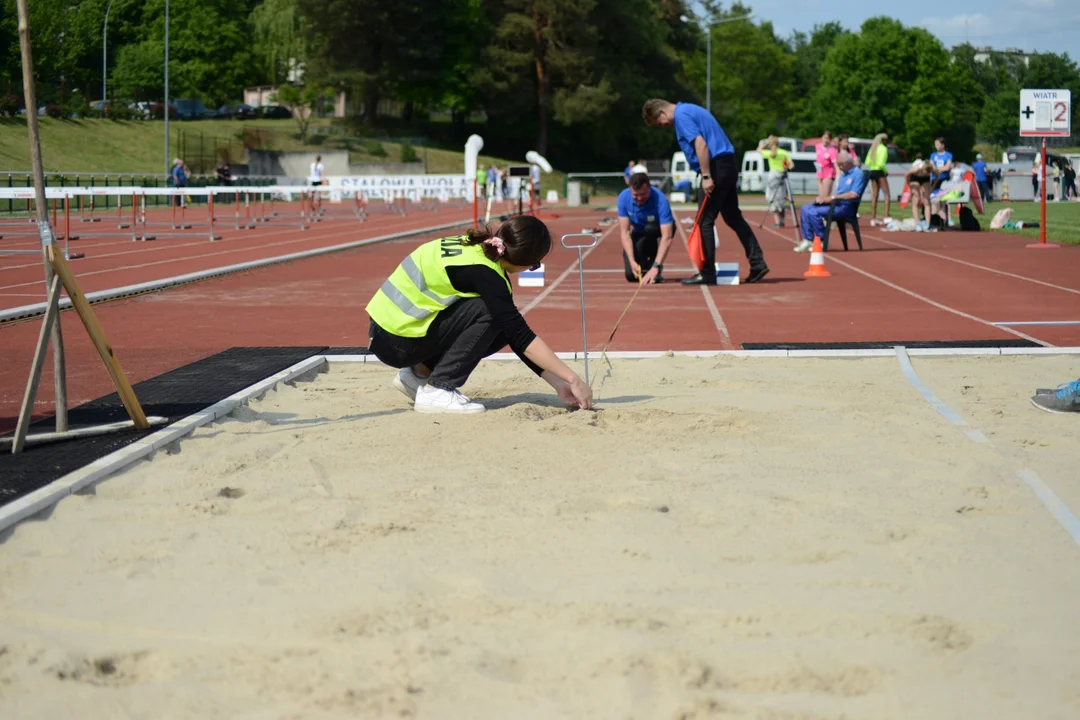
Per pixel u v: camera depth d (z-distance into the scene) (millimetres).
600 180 69688
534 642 3047
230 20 75750
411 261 6160
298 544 3875
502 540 3914
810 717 2605
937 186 26438
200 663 2926
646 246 14109
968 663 2900
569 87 70562
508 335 6012
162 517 4215
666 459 5031
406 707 2656
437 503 4379
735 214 13781
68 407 6500
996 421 5793
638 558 3717
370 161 63406
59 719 2637
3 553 3832
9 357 8578
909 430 5559
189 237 24500
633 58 74375
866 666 2855
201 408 6254
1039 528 4016
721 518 4129
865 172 18844
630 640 3008
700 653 2965
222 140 60969
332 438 5508
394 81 69875
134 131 57969
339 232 26578
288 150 62312
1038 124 19031
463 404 6062
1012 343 8672
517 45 69375
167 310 11602
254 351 8633
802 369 7652
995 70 134875
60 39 62750
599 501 4324
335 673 2852
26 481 4602
